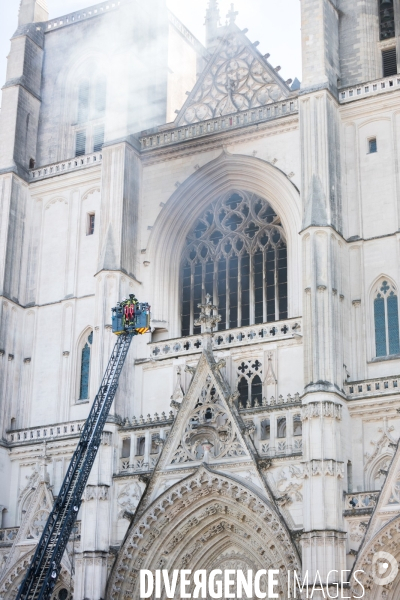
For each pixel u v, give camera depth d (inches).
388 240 3129.9
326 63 3287.4
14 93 3831.2
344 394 2940.5
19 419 3508.9
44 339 3580.2
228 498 2972.4
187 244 3523.6
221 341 3213.6
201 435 3051.2
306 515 2785.4
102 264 3363.7
